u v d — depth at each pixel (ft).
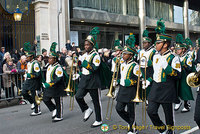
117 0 60.23
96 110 17.12
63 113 21.36
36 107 21.15
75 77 19.26
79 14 50.80
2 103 25.82
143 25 65.51
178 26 80.89
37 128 17.46
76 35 52.01
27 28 44.78
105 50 30.17
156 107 13.26
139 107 22.82
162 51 13.61
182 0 82.33
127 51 14.88
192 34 92.63
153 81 13.84
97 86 16.85
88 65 16.10
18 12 36.58
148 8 69.26
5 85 24.94
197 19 89.97
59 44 45.42
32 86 20.89
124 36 63.10
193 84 11.91
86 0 52.47
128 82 14.56
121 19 60.49
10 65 25.85
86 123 18.19
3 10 42.88
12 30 44.32
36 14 44.19
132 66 14.88
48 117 20.40
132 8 64.28
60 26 45.65
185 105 20.95
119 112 15.06
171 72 12.98
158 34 13.74
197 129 16.08
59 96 18.70
